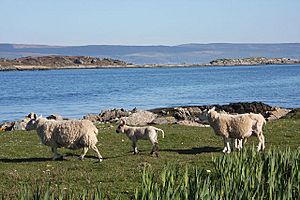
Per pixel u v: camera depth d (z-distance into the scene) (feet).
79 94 305.12
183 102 241.76
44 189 47.19
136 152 70.44
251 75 549.13
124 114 150.20
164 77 550.36
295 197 38.34
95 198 33.60
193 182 37.52
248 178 38.55
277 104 221.25
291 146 72.79
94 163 62.28
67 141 65.21
